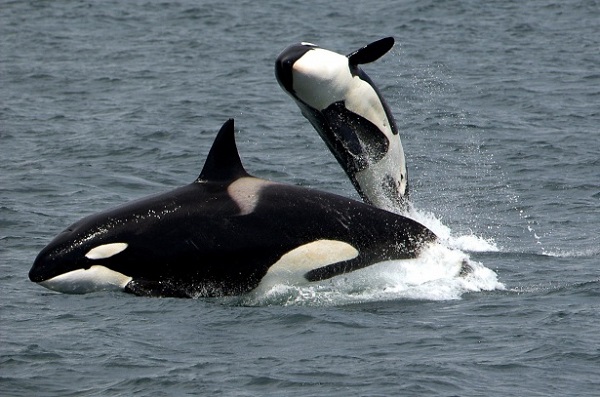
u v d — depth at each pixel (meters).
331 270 53.38
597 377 42.94
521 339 46.84
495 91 125.62
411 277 54.44
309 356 45.34
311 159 91.94
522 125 106.94
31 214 71.44
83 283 53.38
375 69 141.62
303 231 53.22
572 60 148.88
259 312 50.88
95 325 49.19
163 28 184.12
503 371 43.50
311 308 51.47
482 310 50.94
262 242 52.84
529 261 60.41
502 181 83.56
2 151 94.75
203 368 44.19
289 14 197.75
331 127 60.72
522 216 72.56
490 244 64.88
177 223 53.09
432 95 123.69
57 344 46.84
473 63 146.38
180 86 132.00
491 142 98.81
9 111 115.38
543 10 195.75
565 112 113.88
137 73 142.25
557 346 45.81
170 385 42.62
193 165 90.38
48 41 170.50
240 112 114.50
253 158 91.94
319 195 54.25
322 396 41.34
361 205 54.53
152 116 112.56
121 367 44.41
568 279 56.25
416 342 46.78
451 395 41.31
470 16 189.62
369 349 46.09
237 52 159.88
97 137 101.00
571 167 87.94
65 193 78.81
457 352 45.53
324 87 59.31
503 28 178.00
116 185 82.56
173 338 47.62
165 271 53.06
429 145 98.12
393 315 50.44
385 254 54.16
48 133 103.31
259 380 42.94
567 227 69.25
